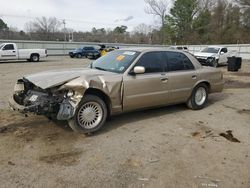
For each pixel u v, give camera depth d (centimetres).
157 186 334
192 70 664
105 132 510
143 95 552
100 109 497
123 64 551
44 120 558
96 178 348
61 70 554
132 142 466
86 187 328
